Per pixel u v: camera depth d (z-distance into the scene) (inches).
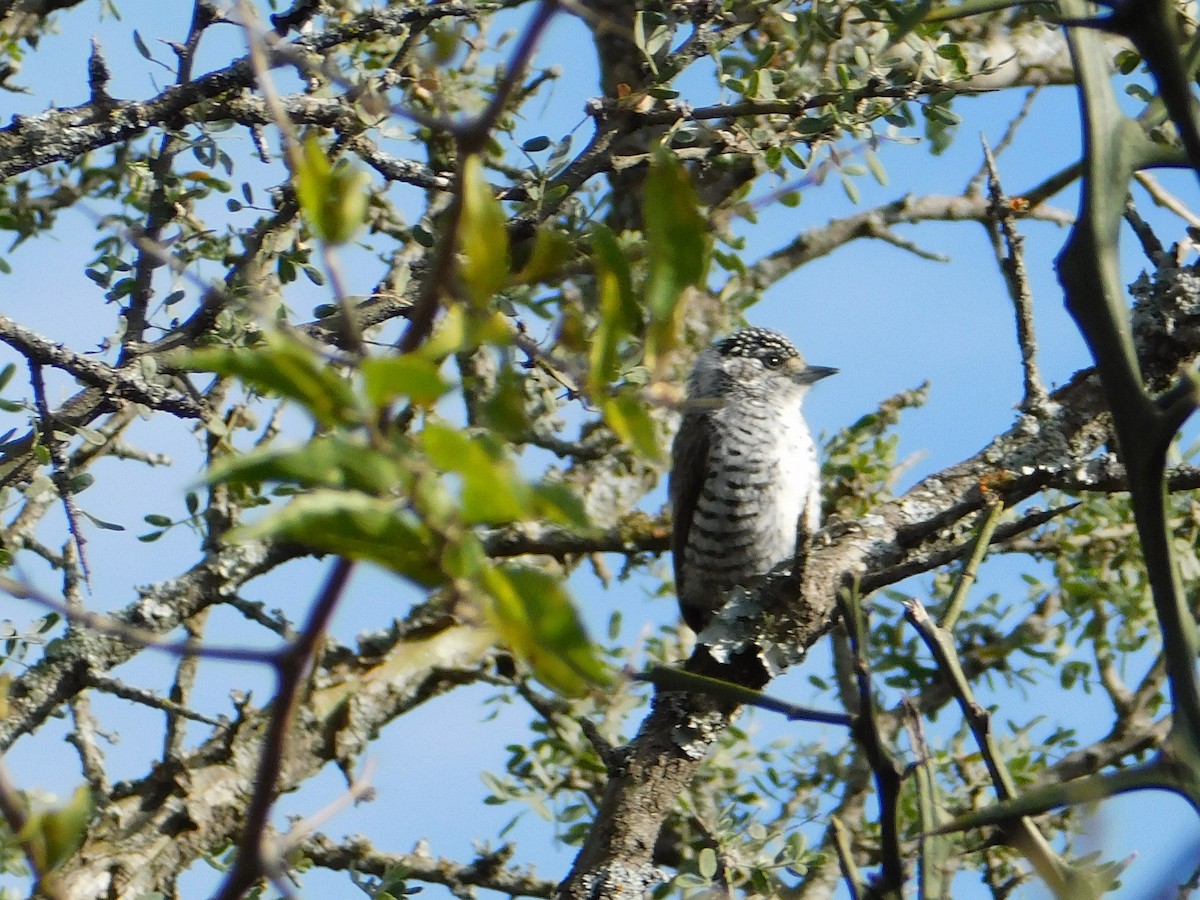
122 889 426.3
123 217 419.8
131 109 345.4
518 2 355.3
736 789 492.4
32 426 357.4
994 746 175.5
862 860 460.4
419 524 97.0
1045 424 352.8
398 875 380.5
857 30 499.8
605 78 535.2
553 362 118.0
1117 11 131.7
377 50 462.0
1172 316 338.3
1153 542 148.2
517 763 502.0
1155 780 144.6
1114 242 148.3
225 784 458.3
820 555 334.0
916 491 352.8
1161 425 145.7
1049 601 541.0
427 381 97.2
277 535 96.0
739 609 332.2
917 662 516.1
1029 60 585.0
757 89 381.7
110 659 417.4
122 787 458.0
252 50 113.4
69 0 411.8
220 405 453.7
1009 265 352.5
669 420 566.6
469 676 505.4
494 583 97.9
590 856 316.5
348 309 105.4
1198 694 146.6
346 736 479.8
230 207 375.9
